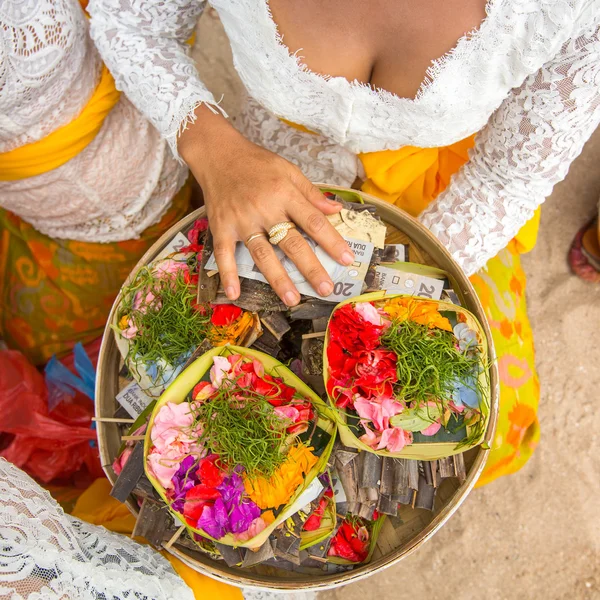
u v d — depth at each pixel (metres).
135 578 0.88
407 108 0.93
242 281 0.96
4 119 1.06
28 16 0.97
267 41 0.92
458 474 0.95
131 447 0.98
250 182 0.94
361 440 0.86
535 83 0.88
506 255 1.41
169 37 1.09
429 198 1.28
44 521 0.80
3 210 1.52
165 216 1.59
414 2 0.80
